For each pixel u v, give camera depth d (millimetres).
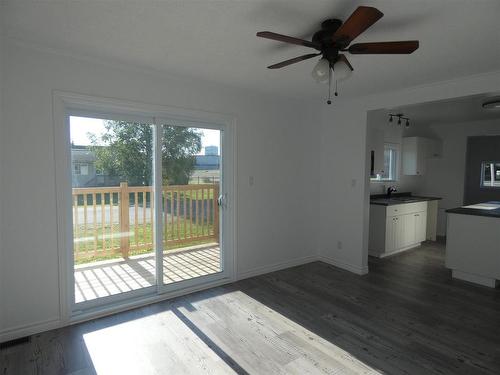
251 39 2234
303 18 1915
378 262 4527
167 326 2658
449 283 3678
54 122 2504
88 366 2125
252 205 3824
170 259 3340
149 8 1813
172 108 3123
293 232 4285
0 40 2234
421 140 5750
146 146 3119
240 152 3672
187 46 2369
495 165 5531
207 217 3572
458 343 2412
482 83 2938
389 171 5840
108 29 2094
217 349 2326
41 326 2533
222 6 1785
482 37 2137
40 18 1942
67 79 2547
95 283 2910
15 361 2168
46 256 2525
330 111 4352
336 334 2539
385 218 4672
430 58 2531
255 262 3906
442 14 1827
